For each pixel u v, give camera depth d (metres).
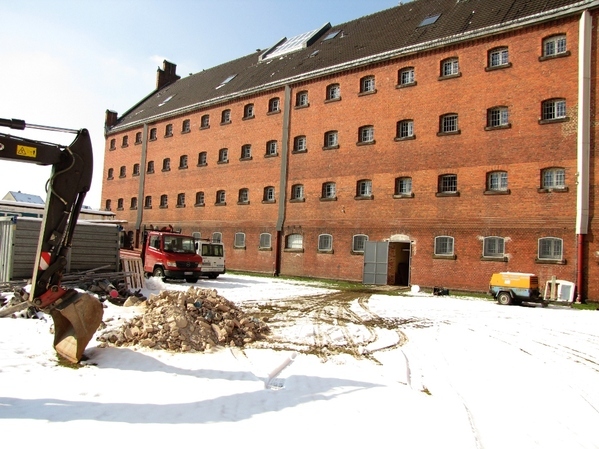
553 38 19.94
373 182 24.55
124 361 7.13
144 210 39.34
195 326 8.70
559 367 7.90
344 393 6.00
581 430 5.13
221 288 19.77
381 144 24.47
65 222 6.64
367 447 4.36
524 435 4.91
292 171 28.30
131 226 40.25
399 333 10.64
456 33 22.70
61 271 6.85
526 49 20.39
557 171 19.33
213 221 32.91
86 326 7.04
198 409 5.19
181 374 6.61
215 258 24.38
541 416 5.52
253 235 30.09
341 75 26.53
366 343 9.44
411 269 22.70
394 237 23.47
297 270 27.38
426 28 25.17
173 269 20.27
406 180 23.64
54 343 7.27
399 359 8.09
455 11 25.23
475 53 21.80
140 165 40.06
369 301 16.97
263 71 33.66
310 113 27.80
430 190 22.52
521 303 17.38
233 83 35.03
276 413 5.16
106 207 43.84
